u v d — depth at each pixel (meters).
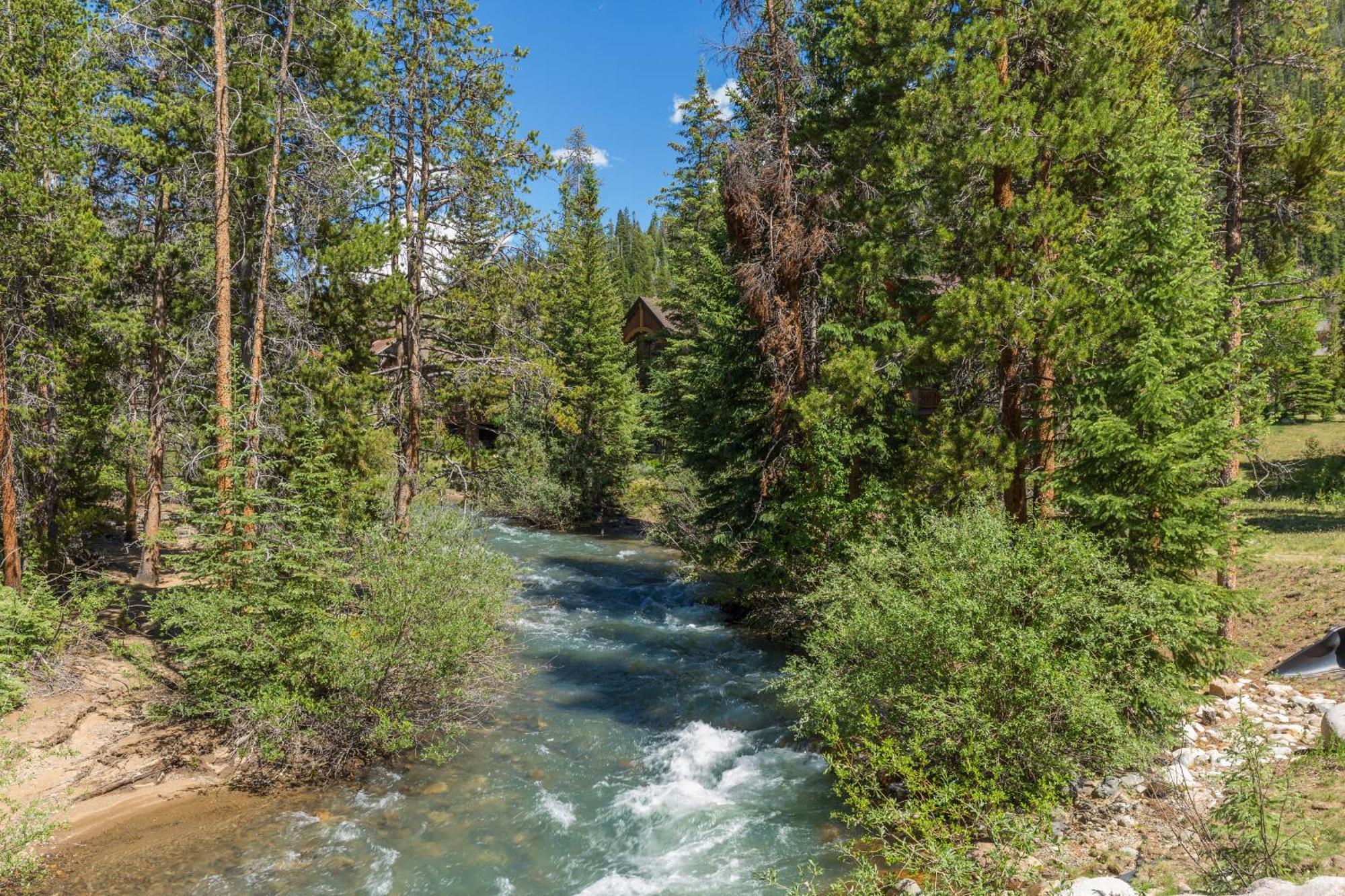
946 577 10.63
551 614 22.80
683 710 15.36
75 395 18.91
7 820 9.86
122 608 16.89
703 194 35.56
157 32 15.42
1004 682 9.80
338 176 17.20
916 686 10.39
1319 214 16.88
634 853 10.20
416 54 20.91
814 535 17.28
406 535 15.45
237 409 14.62
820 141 18.61
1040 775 9.45
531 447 37.75
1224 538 10.75
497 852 10.25
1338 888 4.80
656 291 89.25
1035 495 14.04
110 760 11.88
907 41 15.33
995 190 14.77
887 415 18.30
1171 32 16.20
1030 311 13.37
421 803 11.59
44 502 18.33
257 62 16.41
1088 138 13.66
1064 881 6.85
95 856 9.88
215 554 12.91
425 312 22.78
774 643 19.95
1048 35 14.31
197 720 13.14
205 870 9.66
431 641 13.20
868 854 9.70
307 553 12.72
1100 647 10.20
